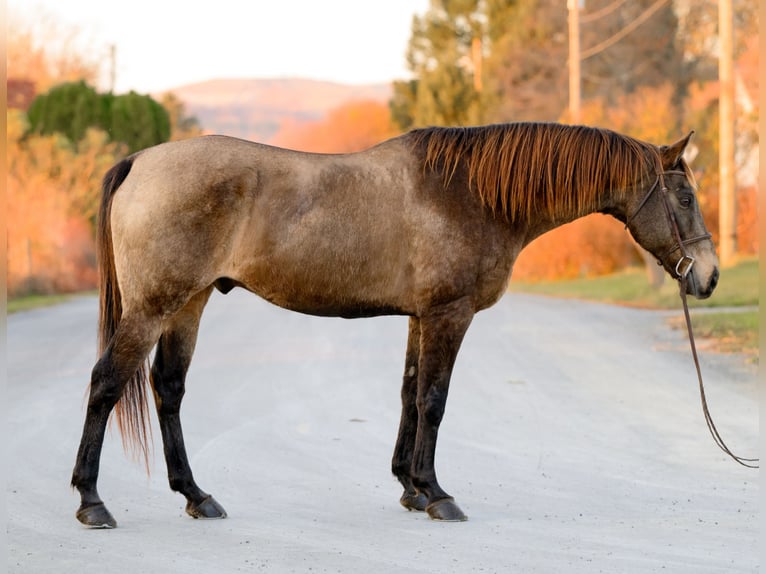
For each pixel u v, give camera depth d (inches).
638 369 585.0
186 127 3228.3
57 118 1567.4
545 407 470.9
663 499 305.9
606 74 2149.4
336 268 285.1
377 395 508.7
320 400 494.6
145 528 275.9
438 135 296.4
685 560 242.8
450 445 390.0
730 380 535.5
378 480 337.4
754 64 1622.8
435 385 289.6
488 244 292.7
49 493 313.1
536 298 1160.8
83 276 1398.9
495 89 2142.0
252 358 652.1
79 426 426.3
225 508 299.3
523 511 295.0
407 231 288.5
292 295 287.3
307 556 248.1
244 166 281.9
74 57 2637.8
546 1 2148.1
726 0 1105.4
